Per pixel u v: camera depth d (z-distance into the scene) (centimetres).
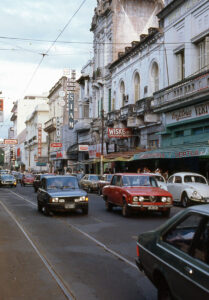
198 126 2416
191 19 2547
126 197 1436
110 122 3872
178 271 401
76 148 5000
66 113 6297
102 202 2155
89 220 1377
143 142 3291
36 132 8600
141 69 3369
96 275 666
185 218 436
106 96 4338
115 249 877
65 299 548
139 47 3366
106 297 555
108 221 1344
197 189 1767
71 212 1639
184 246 416
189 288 379
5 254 835
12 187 4228
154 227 1187
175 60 2788
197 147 2134
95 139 4584
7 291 584
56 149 6800
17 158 11506
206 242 379
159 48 3003
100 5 4400
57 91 6925
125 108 3512
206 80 2205
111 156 3459
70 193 1505
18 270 704
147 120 2972
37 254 832
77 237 1034
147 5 4156
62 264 745
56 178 1638
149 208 1409
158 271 454
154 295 562
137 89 3547
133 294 567
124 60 3738
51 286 607
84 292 577
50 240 994
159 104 2762
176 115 2675
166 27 2891
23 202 2180
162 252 446
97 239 1001
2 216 1517
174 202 1997
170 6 2780
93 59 4769
